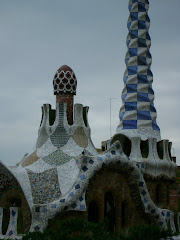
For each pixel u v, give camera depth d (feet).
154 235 37.55
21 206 54.24
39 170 56.49
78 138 62.49
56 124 62.54
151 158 66.28
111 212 57.00
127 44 76.02
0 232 52.90
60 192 53.47
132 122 71.05
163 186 67.51
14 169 58.23
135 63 73.82
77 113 64.03
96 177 53.83
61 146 60.95
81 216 52.06
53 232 36.70
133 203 58.03
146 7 76.74
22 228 52.44
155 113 73.00
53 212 49.34
